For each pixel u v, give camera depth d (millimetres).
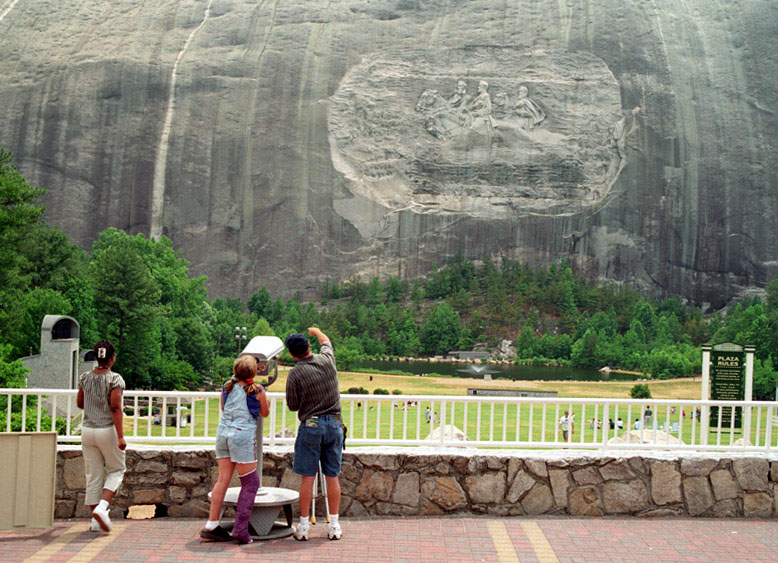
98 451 9094
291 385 8750
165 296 84438
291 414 29578
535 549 8547
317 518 9859
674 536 9141
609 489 10039
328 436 8750
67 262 66188
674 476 10086
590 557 8289
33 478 8930
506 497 9984
